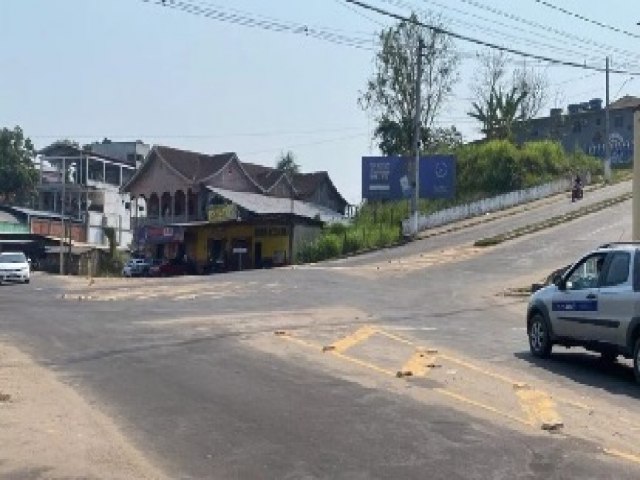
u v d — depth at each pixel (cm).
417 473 698
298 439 809
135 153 9506
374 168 6369
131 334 1648
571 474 701
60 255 6712
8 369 1212
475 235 5178
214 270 6078
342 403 977
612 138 9919
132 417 905
